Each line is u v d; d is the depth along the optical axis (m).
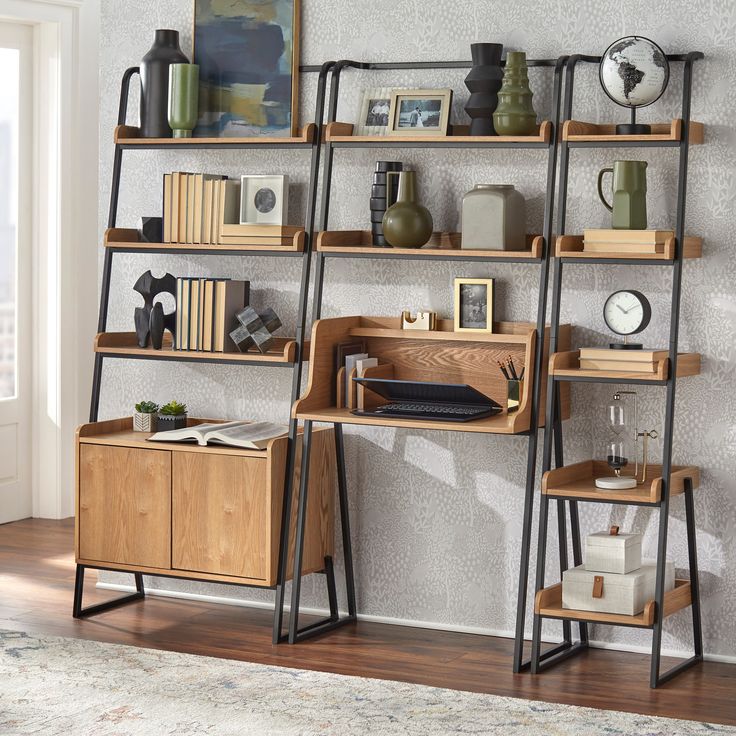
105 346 4.80
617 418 4.10
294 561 4.46
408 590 4.70
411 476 4.67
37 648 4.29
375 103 4.57
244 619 4.74
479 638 4.54
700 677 4.08
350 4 4.66
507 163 4.47
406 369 4.63
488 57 4.32
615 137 4.04
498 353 4.47
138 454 4.57
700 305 4.23
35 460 6.49
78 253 6.46
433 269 4.60
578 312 4.41
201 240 4.69
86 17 6.41
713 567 4.26
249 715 3.66
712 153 4.18
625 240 4.02
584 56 4.21
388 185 4.49
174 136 4.79
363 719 3.63
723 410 4.21
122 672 4.04
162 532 4.55
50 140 6.34
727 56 4.15
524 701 3.79
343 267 4.73
